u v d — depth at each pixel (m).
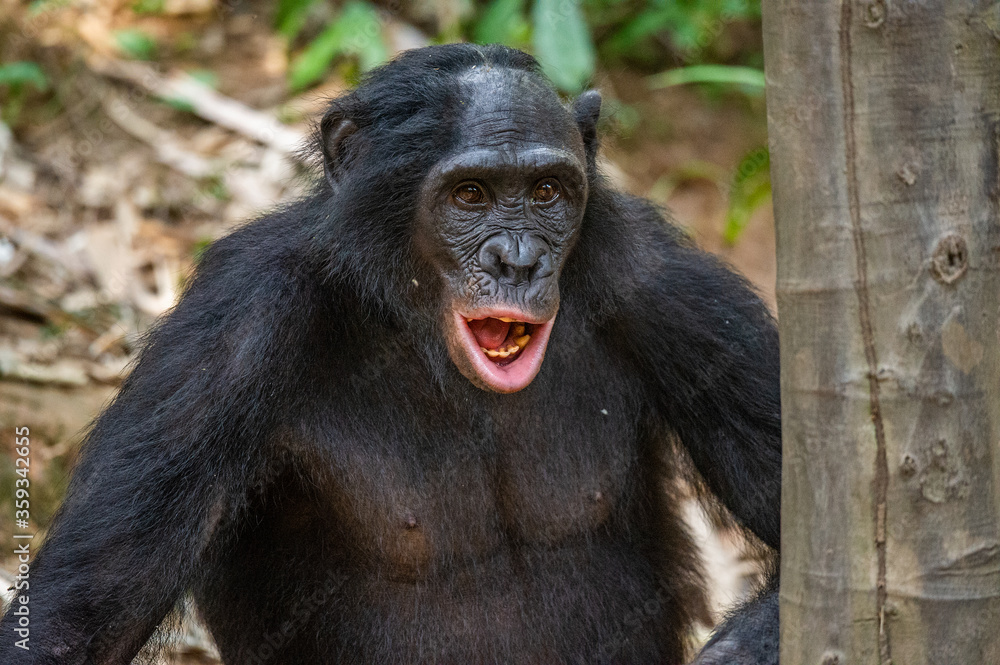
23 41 23.56
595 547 10.91
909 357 6.85
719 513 12.07
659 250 11.58
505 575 10.60
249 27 25.34
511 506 10.64
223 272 10.88
